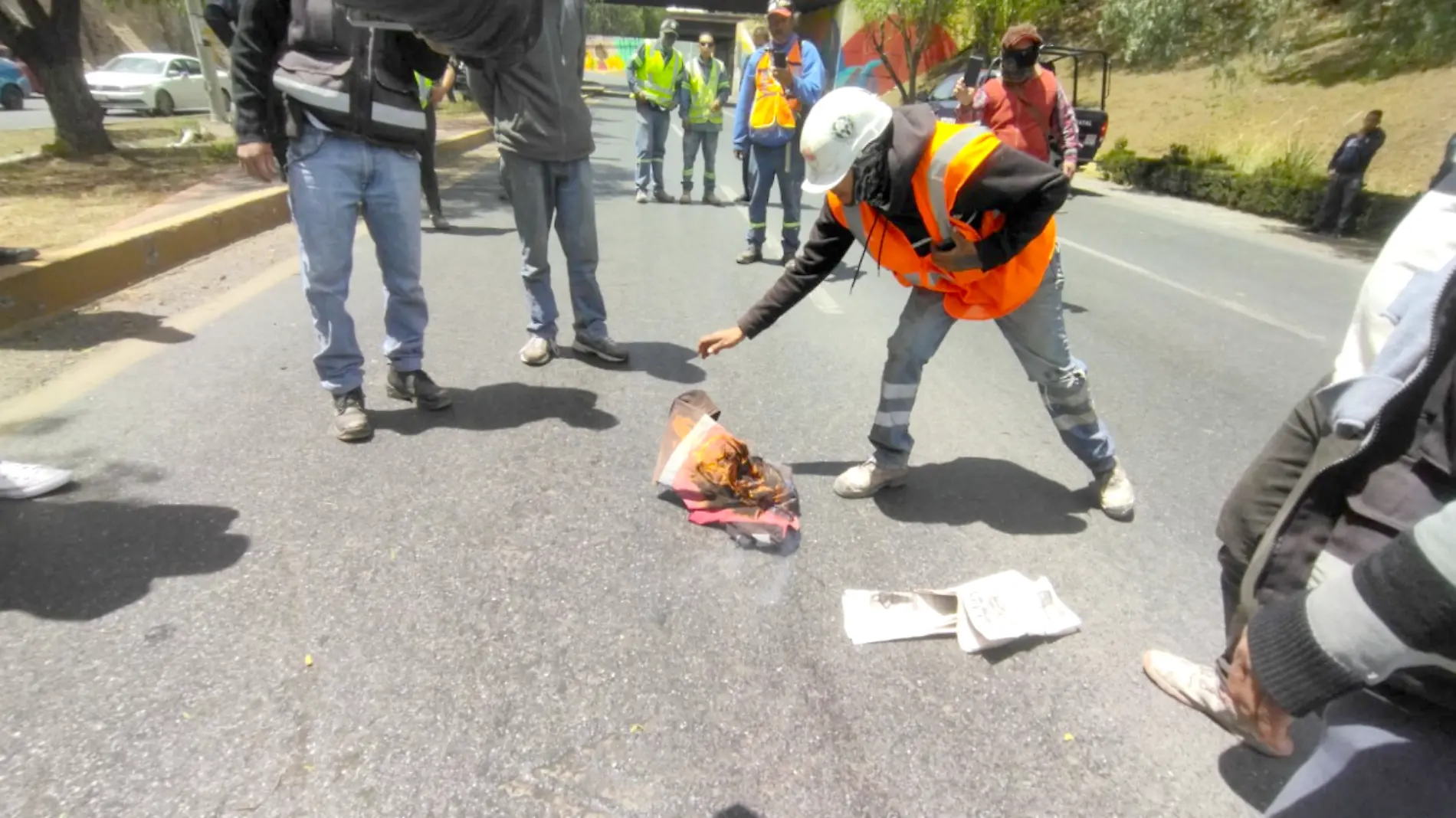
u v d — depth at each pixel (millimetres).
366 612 2494
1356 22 12273
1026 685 2354
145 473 3203
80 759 1959
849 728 2170
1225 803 1999
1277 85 20016
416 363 3857
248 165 3242
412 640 2391
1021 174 2514
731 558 2863
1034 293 2922
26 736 2012
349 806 1875
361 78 3246
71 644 2311
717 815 1899
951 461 3684
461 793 1920
